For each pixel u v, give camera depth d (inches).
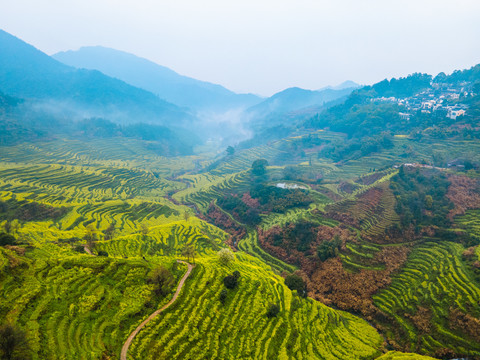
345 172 7224.4
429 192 4579.2
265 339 2384.4
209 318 2410.2
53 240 3651.6
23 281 2204.7
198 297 2596.0
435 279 3134.8
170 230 4581.7
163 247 3949.3
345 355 2390.5
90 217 5044.3
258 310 2640.3
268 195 5964.6
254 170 7741.1
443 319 2704.2
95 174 7755.9
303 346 2409.0
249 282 2967.5
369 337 2711.6
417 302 2960.1
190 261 3129.9
